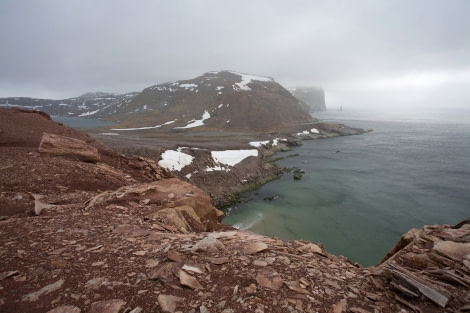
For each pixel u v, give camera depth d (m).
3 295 3.67
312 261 5.61
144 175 18.92
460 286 4.59
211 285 4.27
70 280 4.21
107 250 5.48
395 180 42.91
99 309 3.51
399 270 4.84
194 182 37.50
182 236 6.79
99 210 8.51
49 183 10.97
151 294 3.93
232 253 5.47
